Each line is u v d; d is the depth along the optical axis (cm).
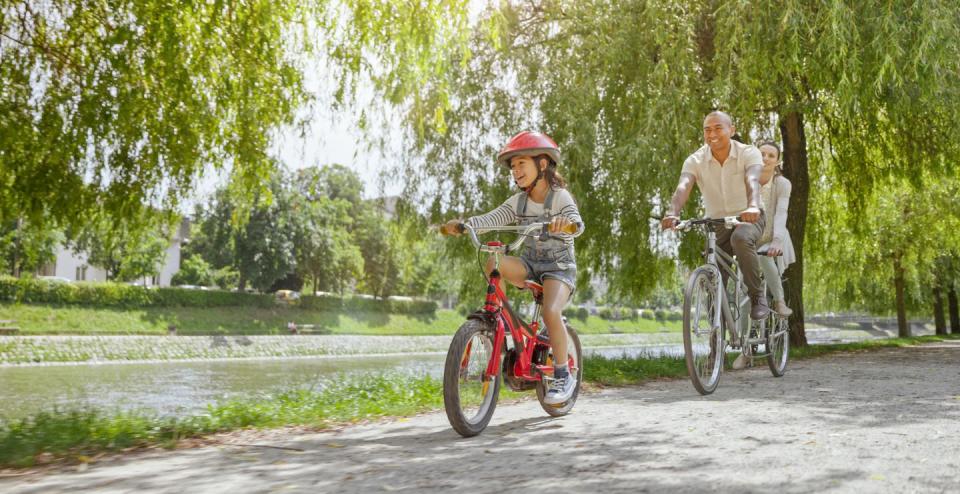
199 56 676
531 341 380
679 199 509
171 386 1838
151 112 684
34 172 698
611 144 1114
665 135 1008
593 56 1104
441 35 781
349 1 747
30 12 705
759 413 364
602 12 1088
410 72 774
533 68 1199
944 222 1986
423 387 668
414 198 1305
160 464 288
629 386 585
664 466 239
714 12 1020
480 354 347
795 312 1186
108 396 1532
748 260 497
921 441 270
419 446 312
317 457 291
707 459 247
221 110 721
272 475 255
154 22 618
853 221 1395
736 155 512
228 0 643
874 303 3075
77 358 2945
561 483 221
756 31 902
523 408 448
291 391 799
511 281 379
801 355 953
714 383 481
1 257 797
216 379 2119
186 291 4253
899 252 2269
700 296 473
